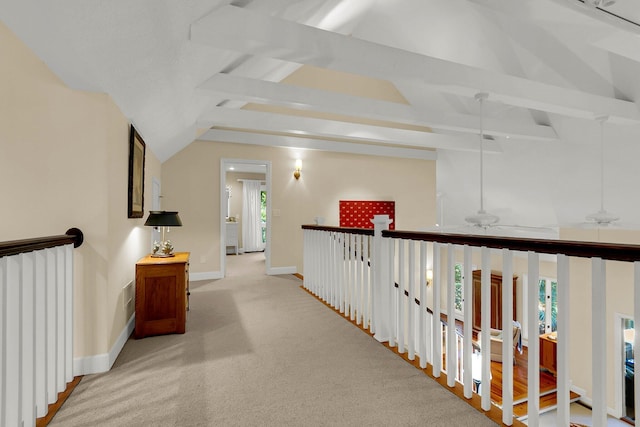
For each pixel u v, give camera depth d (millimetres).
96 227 2248
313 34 2371
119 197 2561
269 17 2227
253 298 4156
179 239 5309
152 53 2035
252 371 2213
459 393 1920
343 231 3463
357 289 3205
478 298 6805
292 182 6031
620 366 4336
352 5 3357
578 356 4566
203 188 5457
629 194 4930
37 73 2170
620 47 2283
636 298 1145
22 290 1469
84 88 2182
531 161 5578
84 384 2053
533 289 1483
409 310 2387
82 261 2223
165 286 2896
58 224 2193
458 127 4293
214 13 2068
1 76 2127
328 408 1779
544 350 5305
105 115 2258
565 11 1894
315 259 4336
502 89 3121
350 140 6426
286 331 2984
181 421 1672
